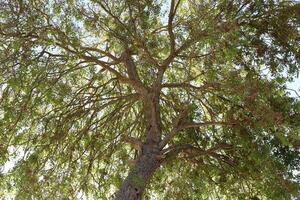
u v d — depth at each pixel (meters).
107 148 12.25
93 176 12.20
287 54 10.10
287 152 9.82
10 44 9.91
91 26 10.50
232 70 9.79
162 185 13.07
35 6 10.05
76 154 12.35
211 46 9.46
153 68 11.69
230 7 10.04
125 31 10.32
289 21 10.22
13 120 10.37
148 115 11.70
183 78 12.21
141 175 10.35
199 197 12.77
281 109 9.25
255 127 9.27
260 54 10.09
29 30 9.88
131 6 10.45
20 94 10.19
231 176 11.73
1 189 11.08
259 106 9.04
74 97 11.41
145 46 10.43
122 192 10.05
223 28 9.19
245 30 10.19
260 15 10.23
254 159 9.48
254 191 11.52
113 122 12.80
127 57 11.55
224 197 12.66
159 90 11.22
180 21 10.62
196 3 11.21
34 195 10.84
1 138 10.58
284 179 9.69
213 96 10.84
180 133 12.28
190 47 9.98
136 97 12.21
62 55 10.09
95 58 10.99
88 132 12.28
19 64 9.84
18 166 10.70
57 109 11.25
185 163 12.53
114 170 12.80
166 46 10.78
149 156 10.75
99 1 10.36
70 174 11.73
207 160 12.05
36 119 11.00
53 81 10.38
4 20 9.88
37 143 11.18
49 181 11.37
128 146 13.34
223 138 11.23
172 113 12.77
